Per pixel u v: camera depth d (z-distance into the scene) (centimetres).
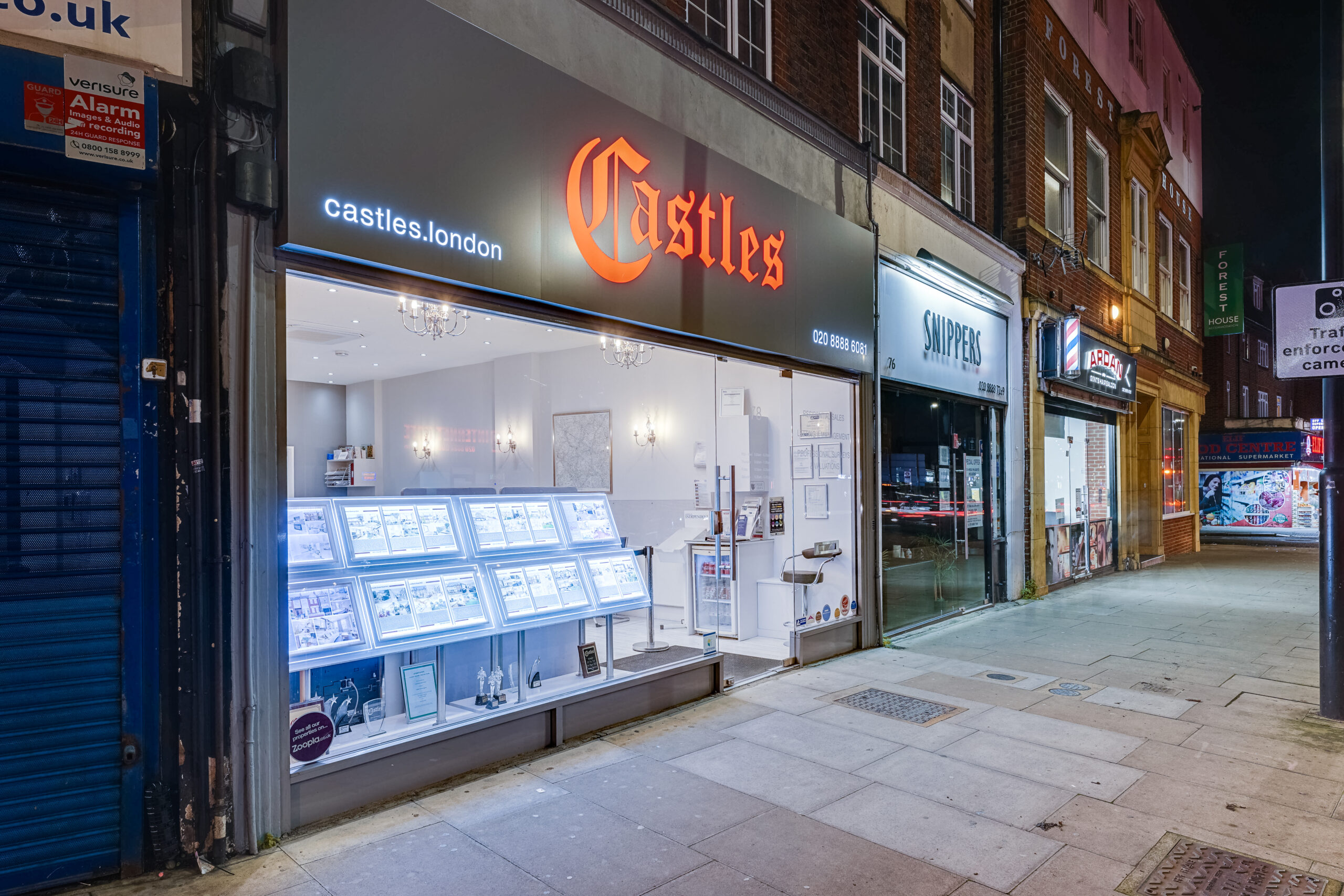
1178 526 1881
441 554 468
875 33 892
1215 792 412
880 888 314
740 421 810
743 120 649
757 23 715
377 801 394
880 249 814
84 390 312
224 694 334
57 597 306
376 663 440
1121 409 1492
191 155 334
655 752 471
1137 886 316
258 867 329
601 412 802
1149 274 1662
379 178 377
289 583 394
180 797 327
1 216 298
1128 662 710
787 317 670
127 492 317
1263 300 3200
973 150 1091
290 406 746
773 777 432
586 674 531
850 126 821
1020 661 714
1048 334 1147
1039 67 1175
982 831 366
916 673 670
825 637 721
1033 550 1133
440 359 734
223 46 338
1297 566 1580
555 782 425
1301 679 649
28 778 301
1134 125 1502
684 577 825
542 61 463
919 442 912
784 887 315
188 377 331
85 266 313
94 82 299
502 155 438
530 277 453
